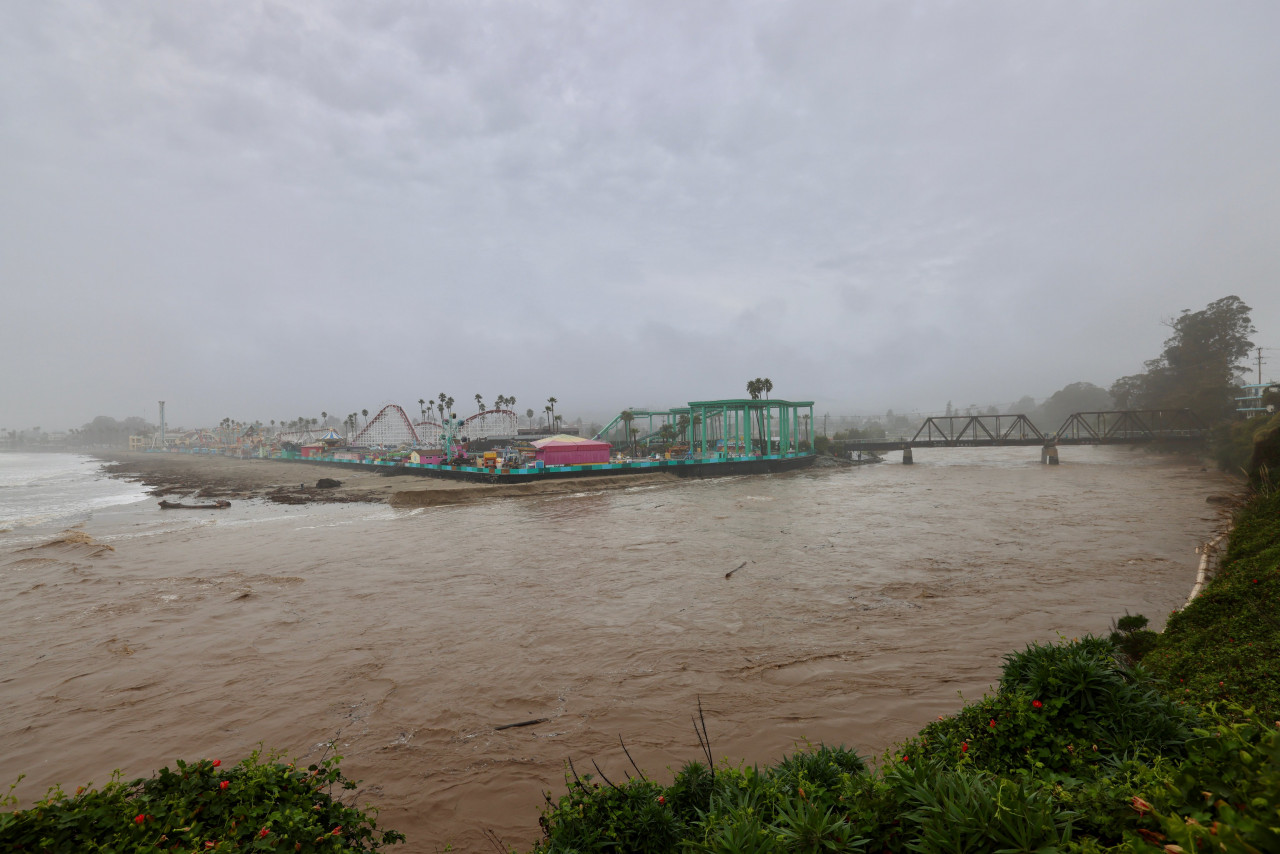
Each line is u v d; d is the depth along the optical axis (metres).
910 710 13.43
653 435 143.00
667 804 5.86
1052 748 5.59
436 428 158.25
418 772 11.67
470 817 10.16
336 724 13.88
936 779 4.21
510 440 154.25
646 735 12.83
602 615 21.84
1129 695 5.86
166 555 35.28
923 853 3.73
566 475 79.62
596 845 5.59
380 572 30.00
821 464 119.75
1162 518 40.84
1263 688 8.99
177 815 4.43
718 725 13.13
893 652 17.20
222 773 5.11
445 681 16.17
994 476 84.69
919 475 91.06
